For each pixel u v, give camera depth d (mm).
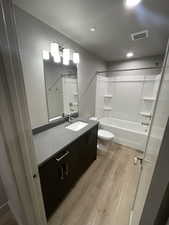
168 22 1370
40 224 929
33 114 1496
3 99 590
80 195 1487
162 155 389
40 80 1527
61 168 1235
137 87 3129
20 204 842
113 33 1687
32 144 740
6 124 627
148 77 2918
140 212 583
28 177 745
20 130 653
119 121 3520
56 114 1883
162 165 399
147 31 1602
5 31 514
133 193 1529
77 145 1492
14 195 951
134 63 3113
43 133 1554
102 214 1274
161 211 473
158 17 1284
